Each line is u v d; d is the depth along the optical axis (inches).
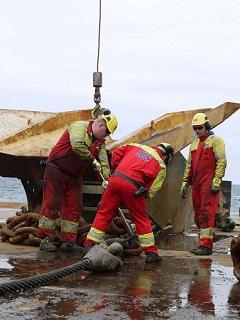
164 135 406.3
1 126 443.2
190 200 463.5
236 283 243.6
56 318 175.5
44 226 328.2
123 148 300.5
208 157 343.3
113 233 338.3
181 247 379.6
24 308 185.6
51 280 227.0
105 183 315.3
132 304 197.3
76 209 332.5
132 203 291.1
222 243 414.9
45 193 329.1
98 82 371.2
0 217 571.5
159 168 293.1
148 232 295.9
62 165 325.7
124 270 267.9
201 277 255.6
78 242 346.0
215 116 440.5
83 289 217.9
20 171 391.5
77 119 436.5
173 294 216.4
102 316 180.1
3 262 275.4
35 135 403.9
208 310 193.9
